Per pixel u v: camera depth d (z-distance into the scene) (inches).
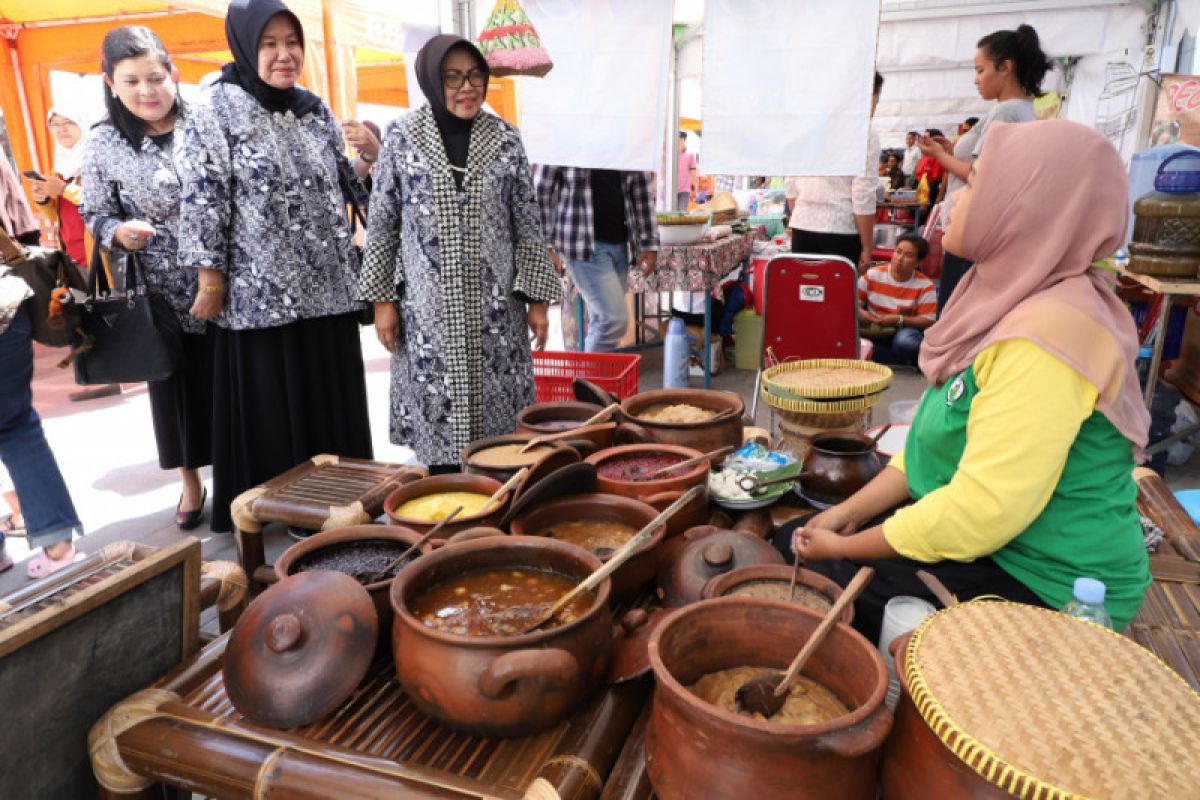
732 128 131.1
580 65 145.3
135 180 113.6
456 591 46.8
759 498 67.2
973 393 53.2
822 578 48.5
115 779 43.8
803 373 93.1
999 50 150.6
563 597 43.9
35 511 111.7
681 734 35.2
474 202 97.6
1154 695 34.3
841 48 123.3
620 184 166.7
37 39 241.4
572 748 40.7
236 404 113.0
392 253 101.0
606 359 139.0
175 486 146.3
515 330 106.3
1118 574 52.8
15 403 108.1
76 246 211.0
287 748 40.8
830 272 150.9
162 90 112.3
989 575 54.2
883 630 48.8
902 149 508.7
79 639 44.4
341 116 181.2
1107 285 51.6
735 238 220.7
